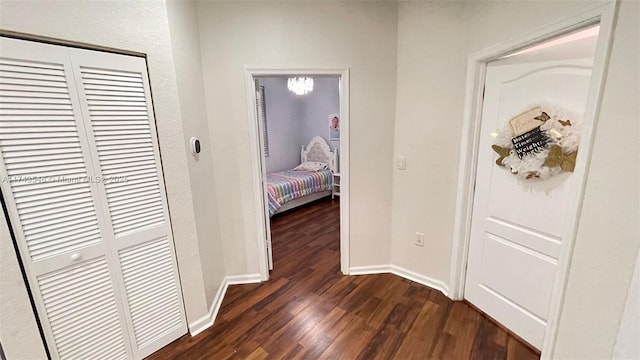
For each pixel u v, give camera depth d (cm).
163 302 182
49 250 136
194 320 199
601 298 109
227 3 210
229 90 223
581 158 112
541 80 154
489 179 191
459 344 184
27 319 134
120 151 152
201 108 211
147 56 156
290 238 369
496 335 191
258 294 244
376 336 193
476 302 216
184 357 179
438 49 206
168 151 171
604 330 108
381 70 231
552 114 150
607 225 105
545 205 160
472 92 189
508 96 172
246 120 231
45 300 138
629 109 95
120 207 156
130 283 166
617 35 97
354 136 242
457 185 211
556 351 131
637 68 92
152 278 175
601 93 103
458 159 209
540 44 146
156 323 180
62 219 138
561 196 152
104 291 156
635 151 94
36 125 127
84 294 150
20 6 117
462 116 200
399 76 232
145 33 154
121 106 150
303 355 179
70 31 130
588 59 136
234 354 181
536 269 169
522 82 163
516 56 164
